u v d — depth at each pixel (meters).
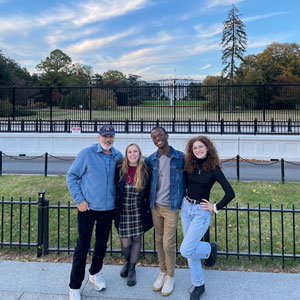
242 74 46.66
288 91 16.56
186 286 3.64
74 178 3.46
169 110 17.00
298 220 5.87
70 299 3.31
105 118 17.48
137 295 3.46
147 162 3.63
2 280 3.76
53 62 66.00
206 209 3.34
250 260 4.27
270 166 12.18
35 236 5.20
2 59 46.06
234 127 15.75
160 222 3.61
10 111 18.11
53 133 14.82
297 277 3.80
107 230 3.55
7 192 7.95
